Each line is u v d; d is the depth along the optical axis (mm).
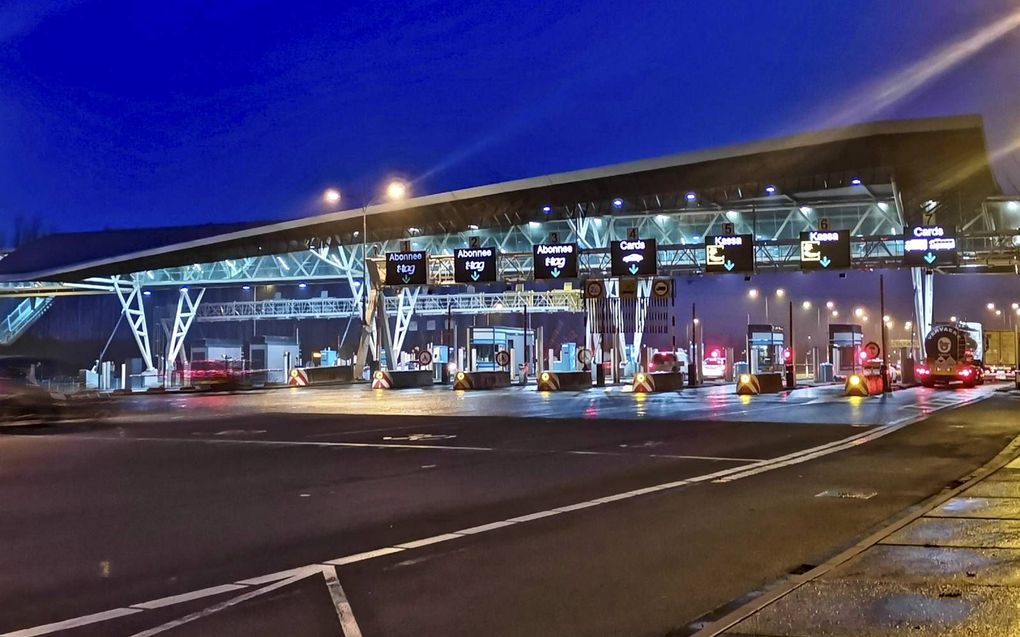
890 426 23844
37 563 8477
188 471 15180
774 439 20453
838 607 6410
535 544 9227
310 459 16844
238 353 69375
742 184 49750
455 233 64562
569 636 6172
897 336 120062
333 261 71500
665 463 16062
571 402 36562
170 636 6203
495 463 16125
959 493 11836
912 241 43719
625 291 50031
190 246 64500
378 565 8320
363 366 61188
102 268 69375
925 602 6520
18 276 71250
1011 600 6551
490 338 66688
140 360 80375
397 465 15891
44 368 49938
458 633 6246
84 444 20156
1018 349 67438
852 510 11156
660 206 55438
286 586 7562
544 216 57438
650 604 6957
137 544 9320
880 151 43656
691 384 54000
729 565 8258
